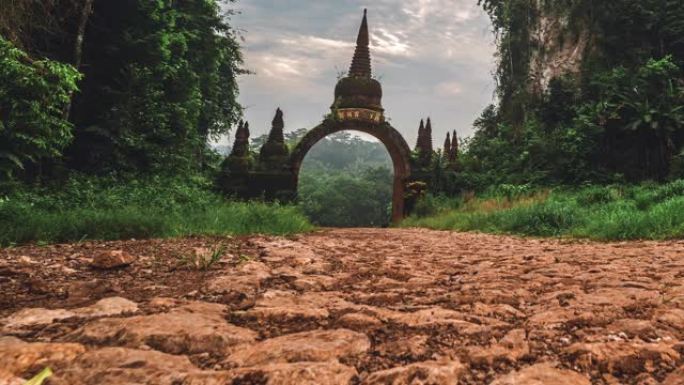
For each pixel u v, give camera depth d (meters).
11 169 8.43
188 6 20.70
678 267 4.14
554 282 3.47
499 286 3.30
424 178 27.92
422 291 3.19
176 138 16.88
